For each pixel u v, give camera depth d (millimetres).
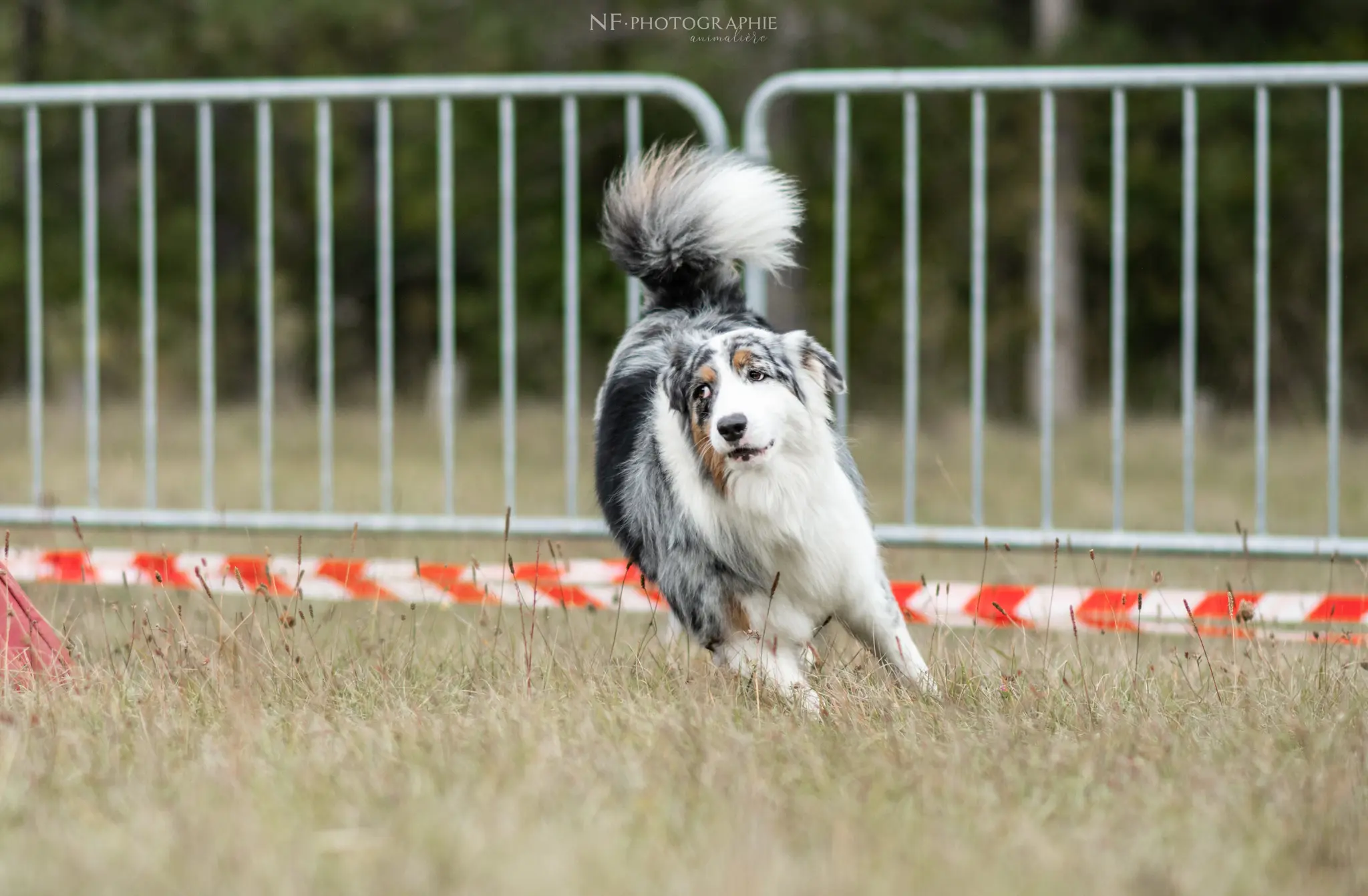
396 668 8055
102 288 32500
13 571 10422
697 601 8055
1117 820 5484
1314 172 32469
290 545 13445
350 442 25062
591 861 4871
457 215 32812
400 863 4828
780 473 7789
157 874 4797
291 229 34750
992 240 32969
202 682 7523
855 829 5230
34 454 10773
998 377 34094
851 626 8312
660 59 27984
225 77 29734
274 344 32844
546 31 29281
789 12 26891
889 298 32594
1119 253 9727
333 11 28891
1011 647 8242
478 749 6324
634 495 8492
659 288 9547
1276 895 4734
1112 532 9875
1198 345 35469
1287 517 15734
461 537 12836
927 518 16406
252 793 5695
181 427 26609
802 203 9742
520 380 34625
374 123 32938
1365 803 5633
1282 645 8438
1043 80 9758
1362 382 33438
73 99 10625
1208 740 6586
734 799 5582
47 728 6680
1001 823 5418
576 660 8039
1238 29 35219
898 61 27516
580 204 33094
